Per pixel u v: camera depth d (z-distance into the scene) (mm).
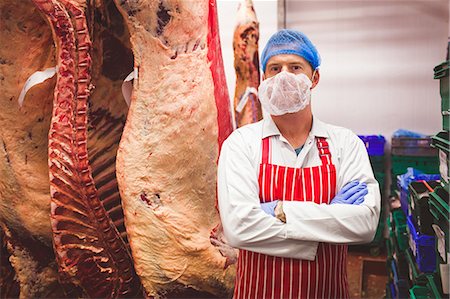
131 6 1537
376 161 4109
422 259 1924
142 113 1582
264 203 1346
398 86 4520
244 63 2688
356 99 4641
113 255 1705
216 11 1921
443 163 1638
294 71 1415
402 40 4461
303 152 1405
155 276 1561
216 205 1753
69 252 1602
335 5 4582
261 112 2754
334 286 1372
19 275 1931
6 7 1651
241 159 1386
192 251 1604
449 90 1527
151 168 1563
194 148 1648
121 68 1951
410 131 4383
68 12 1481
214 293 1699
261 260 1354
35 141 1812
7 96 1732
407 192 2523
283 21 4082
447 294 1536
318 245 1334
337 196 1335
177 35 1628
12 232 1881
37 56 1745
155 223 1552
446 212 1522
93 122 1923
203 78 1699
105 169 1951
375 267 3689
